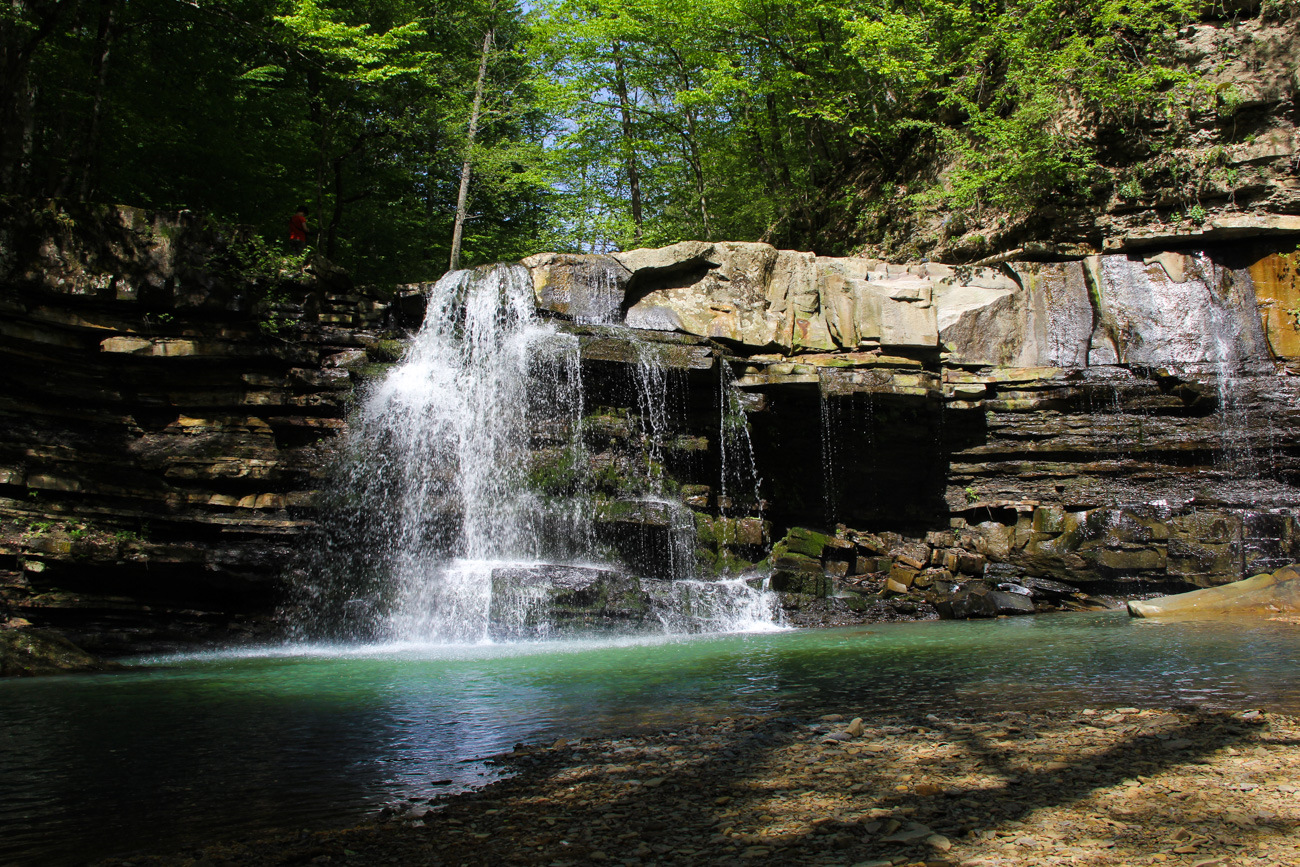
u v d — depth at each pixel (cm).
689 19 2547
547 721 753
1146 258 1952
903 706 770
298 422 1670
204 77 2172
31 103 1755
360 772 598
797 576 1691
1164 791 488
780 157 2884
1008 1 2303
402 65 2559
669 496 1731
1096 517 1711
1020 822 442
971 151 2136
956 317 1970
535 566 1494
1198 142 1972
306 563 1532
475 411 1773
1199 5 2020
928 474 1988
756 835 440
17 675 1098
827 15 2469
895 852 405
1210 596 1463
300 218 1914
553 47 2844
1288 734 607
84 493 1438
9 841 471
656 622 1457
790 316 1952
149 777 594
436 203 3528
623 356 1714
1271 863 373
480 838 453
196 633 1439
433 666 1123
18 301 1495
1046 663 989
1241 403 1795
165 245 1619
